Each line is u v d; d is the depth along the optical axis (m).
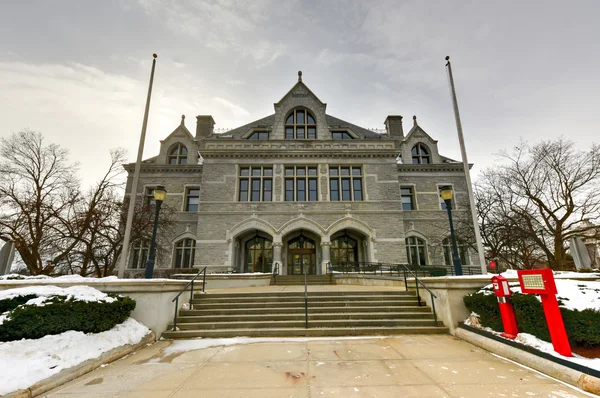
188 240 23.02
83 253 17.38
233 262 20.64
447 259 22.89
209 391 4.24
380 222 21.42
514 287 6.54
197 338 7.59
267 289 13.20
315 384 4.45
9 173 18.17
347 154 22.86
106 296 6.80
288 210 21.45
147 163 24.33
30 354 4.78
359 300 9.91
